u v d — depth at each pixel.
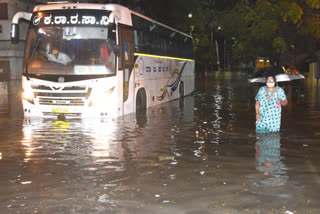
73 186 5.90
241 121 12.87
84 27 13.16
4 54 50.16
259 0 26.58
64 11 13.34
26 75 13.22
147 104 16.77
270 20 26.92
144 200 5.27
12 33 13.33
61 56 13.08
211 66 73.94
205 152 8.23
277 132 10.23
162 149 8.55
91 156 7.88
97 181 6.16
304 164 7.14
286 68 28.52
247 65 61.22
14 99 22.23
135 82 15.15
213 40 71.12
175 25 37.03
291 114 14.30
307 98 20.92
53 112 13.09
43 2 56.62
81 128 11.38
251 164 7.17
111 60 13.12
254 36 29.19
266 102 9.91
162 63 18.98
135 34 15.25
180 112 15.41
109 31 13.15
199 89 30.41
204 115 14.47
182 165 7.14
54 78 12.96
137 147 8.76
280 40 27.14
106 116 13.06
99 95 12.92
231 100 20.81
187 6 34.62
